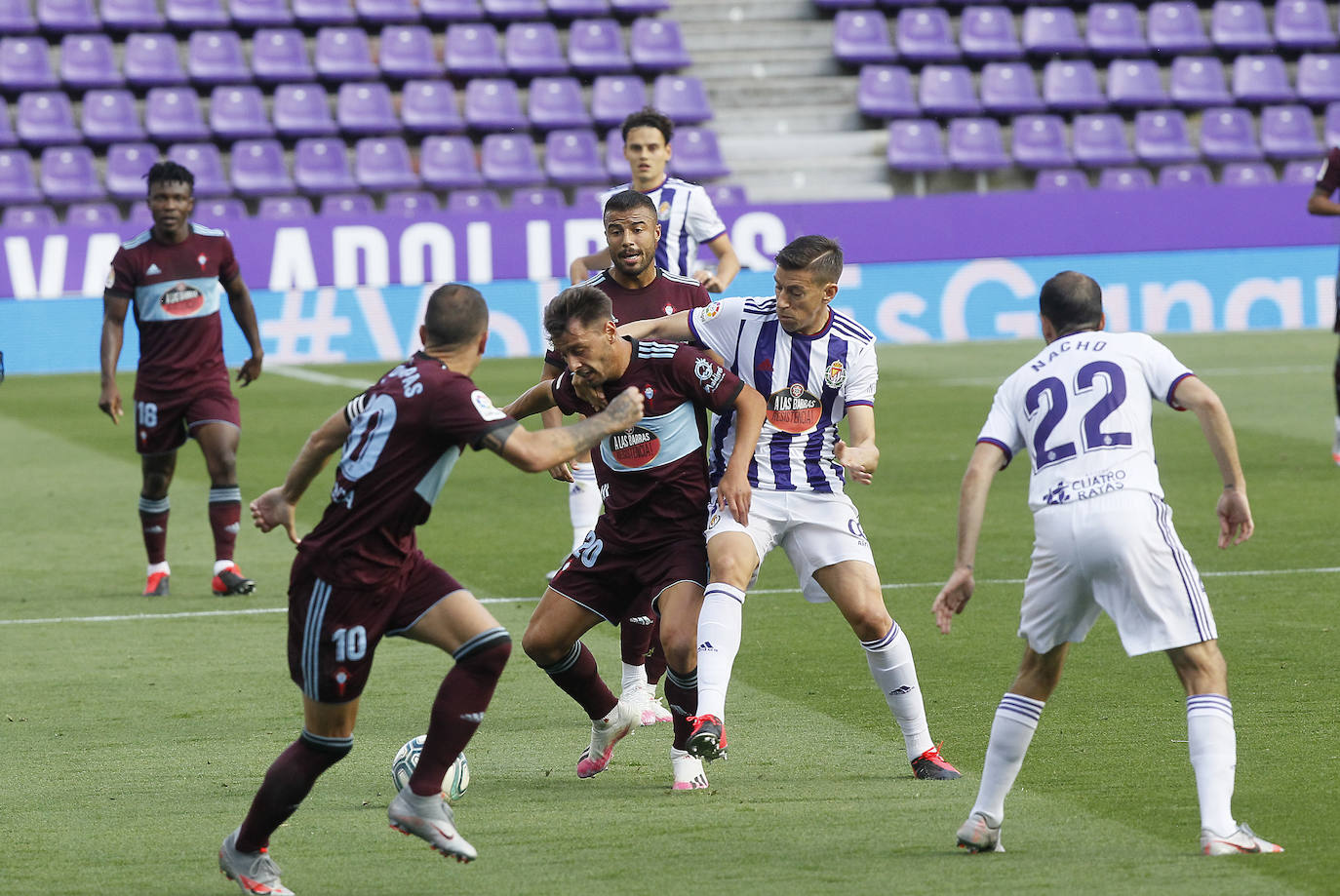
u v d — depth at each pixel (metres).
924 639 24.08
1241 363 58.44
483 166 70.88
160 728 19.83
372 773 17.91
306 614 14.01
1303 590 26.77
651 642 20.55
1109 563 14.33
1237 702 20.00
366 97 72.31
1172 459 40.94
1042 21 79.31
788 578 29.16
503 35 78.62
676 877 14.01
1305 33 80.62
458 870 14.38
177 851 15.07
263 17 75.56
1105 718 19.41
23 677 22.56
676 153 72.81
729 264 26.86
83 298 60.62
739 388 17.23
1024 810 15.85
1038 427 14.91
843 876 13.92
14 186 66.50
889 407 50.56
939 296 66.12
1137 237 66.81
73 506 37.50
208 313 28.30
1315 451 41.66
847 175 74.25
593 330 16.59
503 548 31.84
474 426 13.76
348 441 14.05
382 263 62.31
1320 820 15.24
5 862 14.74
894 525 33.53
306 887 14.04
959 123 74.56
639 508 17.34
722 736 16.14
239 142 69.19
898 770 17.62
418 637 14.36
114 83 71.62
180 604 27.50
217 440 28.22
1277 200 67.62
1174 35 80.38
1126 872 13.84
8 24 72.62
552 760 18.50
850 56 78.25
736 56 79.25
